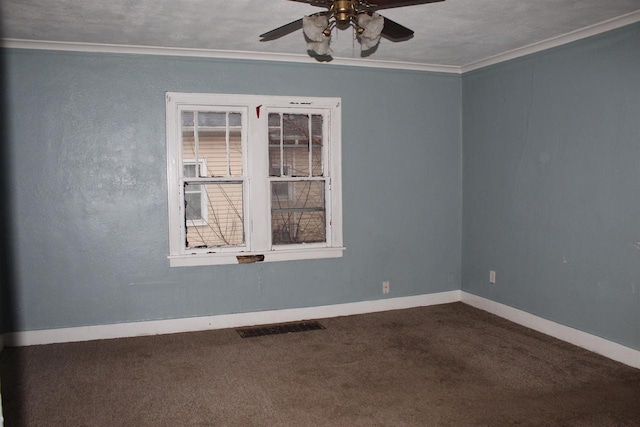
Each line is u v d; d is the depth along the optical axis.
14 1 2.95
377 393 3.11
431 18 3.37
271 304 4.57
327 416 2.82
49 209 3.98
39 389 3.19
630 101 3.41
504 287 4.61
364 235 4.82
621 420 2.75
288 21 3.38
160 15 3.23
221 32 3.63
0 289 3.90
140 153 4.15
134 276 4.20
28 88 3.88
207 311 4.40
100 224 4.10
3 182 3.88
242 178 4.43
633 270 3.44
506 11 3.22
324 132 4.68
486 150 4.77
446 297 5.16
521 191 4.37
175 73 4.20
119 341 4.09
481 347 3.89
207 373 3.44
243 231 4.49
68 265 4.04
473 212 4.98
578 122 3.80
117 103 4.08
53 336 4.03
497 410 2.88
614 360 3.59
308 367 3.53
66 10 3.11
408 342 4.02
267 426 2.72
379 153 4.83
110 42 3.89
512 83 4.42
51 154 3.96
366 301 4.87
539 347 3.87
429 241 5.05
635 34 3.35
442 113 5.03
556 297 4.06
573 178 3.86
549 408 2.89
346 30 3.65
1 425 0.90
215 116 4.36
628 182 3.45
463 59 4.62
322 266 4.71
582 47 3.74
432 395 3.07
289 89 4.50
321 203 4.73
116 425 2.74
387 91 4.82
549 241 4.10
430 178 5.02
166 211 4.24
